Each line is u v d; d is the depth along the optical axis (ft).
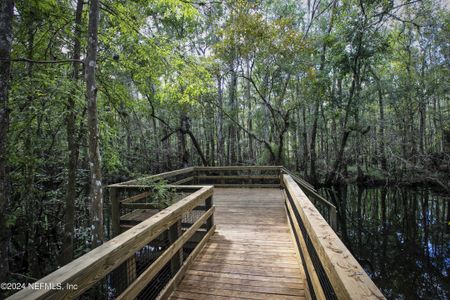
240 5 30.60
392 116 52.13
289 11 40.24
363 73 43.42
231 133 48.88
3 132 9.21
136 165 35.55
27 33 13.69
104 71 18.30
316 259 5.36
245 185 26.81
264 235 12.83
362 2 36.40
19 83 11.84
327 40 39.63
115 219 13.55
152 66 18.49
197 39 44.34
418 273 18.19
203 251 10.88
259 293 7.65
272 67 39.42
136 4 17.39
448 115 48.47
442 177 39.14
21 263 16.70
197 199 10.61
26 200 14.80
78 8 14.11
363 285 2.86
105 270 4.65
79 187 21.02
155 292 7.71
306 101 44.39
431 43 46.68
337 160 45.85
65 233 14.11
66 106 13.52
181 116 38.22
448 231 26.11
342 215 33.42
